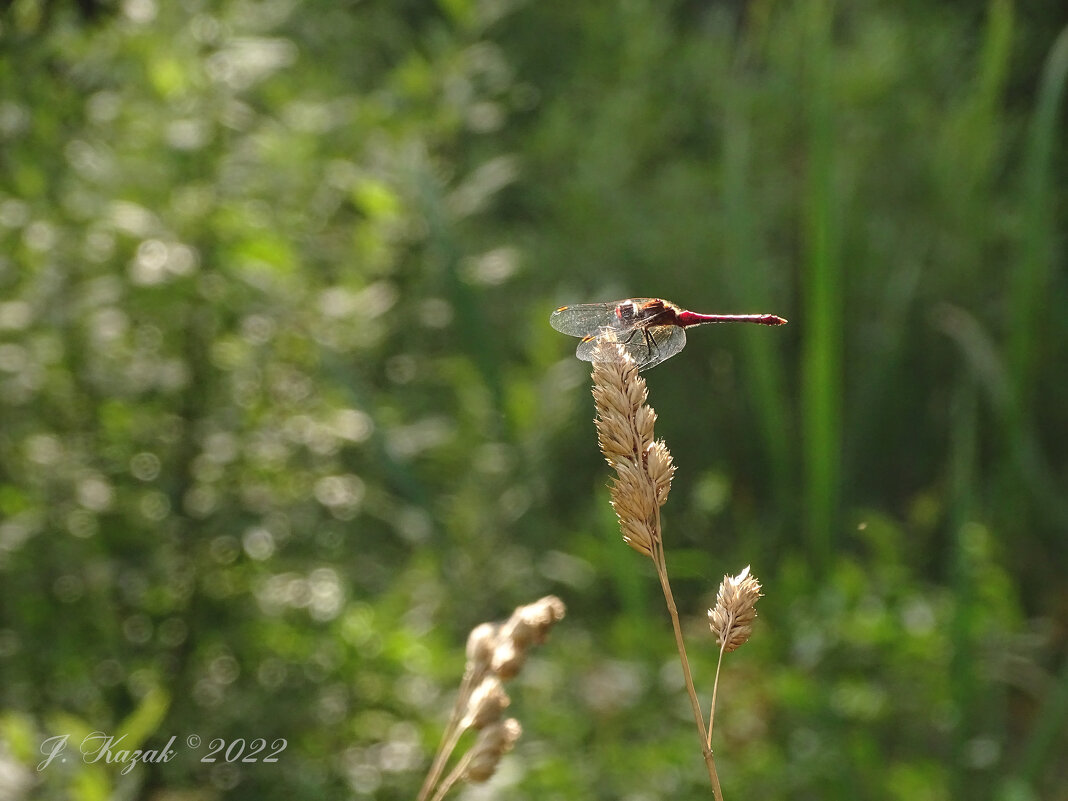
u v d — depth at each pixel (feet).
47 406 21.26
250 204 22.06
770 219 42.63
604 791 23.41
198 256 20.89
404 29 38.14
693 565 31.96
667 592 9.70
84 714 19.85
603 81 45.27
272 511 21.83
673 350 15.49
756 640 26.81
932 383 42.60
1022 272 29.25
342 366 21.84
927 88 47.19
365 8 35.86
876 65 43.86
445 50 27.50
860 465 38.68
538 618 11.89
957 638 24.67
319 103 25.55
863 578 26.53
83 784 14.82
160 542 21.36
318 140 24.12
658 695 26.22
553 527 32.45
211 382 21.89
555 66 46.60
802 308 42.39
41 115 21.09
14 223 20.36
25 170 20.76
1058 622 37.60
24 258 20.48
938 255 42.91
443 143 29.37
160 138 21.18
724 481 35.17
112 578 20.49
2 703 19.16
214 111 21.63
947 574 38.22
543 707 25.11
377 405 24.57
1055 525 35.47
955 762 24.52
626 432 9.70
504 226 42.65
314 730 20.97
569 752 24.20
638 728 25.86
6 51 21.25
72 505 20.58
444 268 24.85
